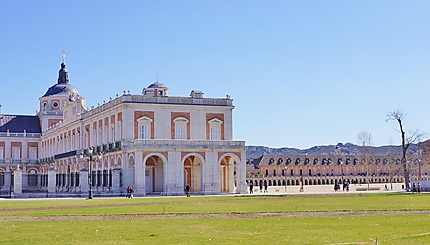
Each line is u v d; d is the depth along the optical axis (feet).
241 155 299.99
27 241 80.59
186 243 77.46
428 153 397.80
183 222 107.45
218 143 295.89
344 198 203.92
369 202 171.01
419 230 90.68
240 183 297.94
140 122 300.81
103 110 329.31
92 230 93.86
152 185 309.22
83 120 367.86
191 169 314.96
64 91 497.05
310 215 121.49
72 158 375.04
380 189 372.79
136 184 278.87
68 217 122.31
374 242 76.69
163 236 85.15
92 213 133.59
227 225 100.63
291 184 643.45
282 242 77.71
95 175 331.36
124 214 129.39
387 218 112.37
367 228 93.81
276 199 201.57
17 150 491.31
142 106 301.43
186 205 166.61
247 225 100.27
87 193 294.87
